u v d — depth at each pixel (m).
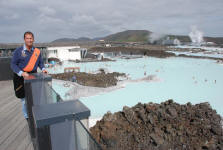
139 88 31.12
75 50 61.34
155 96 27.69
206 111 14.63
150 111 13.69
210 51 108.38
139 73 45.97
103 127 11.02
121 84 32.28
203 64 61.91
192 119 13.38
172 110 13.65
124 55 87.00
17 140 4.46
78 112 1.59
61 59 58.12
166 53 85.69
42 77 2.84
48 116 1.51
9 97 8.28
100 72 42.97
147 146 10.27
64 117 1.54
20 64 3.37
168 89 31.80
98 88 27.59
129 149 9.93
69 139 1.63
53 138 1.65
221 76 43.53
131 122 12.33
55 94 2.24
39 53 3.59
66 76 33.34
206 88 33.38
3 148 4.12
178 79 40.09
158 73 46.50
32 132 3.02
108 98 24.41
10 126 5.25
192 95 29.22
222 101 26.45
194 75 44.69
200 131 12.04
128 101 24.20
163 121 12.87
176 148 10.44
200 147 10.57
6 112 6.40
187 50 116.62
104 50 107.31
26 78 2.78
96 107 21.03
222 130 12.16
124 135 10.92
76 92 24.86
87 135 1.42
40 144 1.72
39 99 2.84
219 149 10.38
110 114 12.44
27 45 3.31
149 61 69.06
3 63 12.63
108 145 9.97
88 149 1.46
